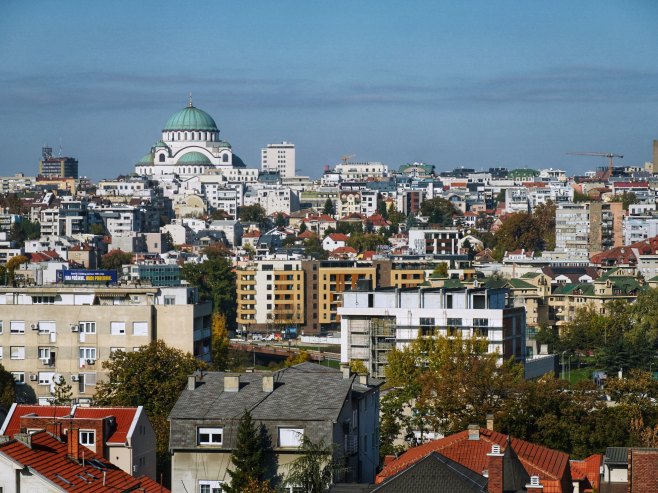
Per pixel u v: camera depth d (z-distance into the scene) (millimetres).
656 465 179750
